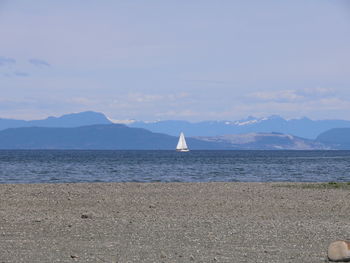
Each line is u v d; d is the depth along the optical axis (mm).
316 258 31031
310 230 41156
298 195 71938
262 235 38656
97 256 30922
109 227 41656
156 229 40906
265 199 66312
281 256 31484
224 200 64875
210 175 146000
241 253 32250
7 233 38750
